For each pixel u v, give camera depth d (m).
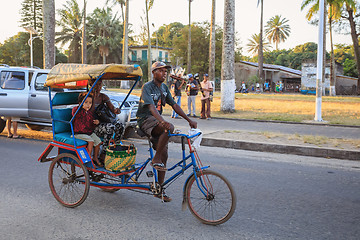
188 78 14.95
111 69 4.48
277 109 18.12
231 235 3.81
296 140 9.00
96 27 57.88
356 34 40.59
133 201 4.97
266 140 8.98
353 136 9.96
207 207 4.16
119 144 4.79
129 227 4.04
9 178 6.09
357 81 45.56
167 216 4.39
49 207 4.72
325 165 7.10
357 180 6.03
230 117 14.43
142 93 4.35
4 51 69.94
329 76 43.09
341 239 3.74
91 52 58.56
